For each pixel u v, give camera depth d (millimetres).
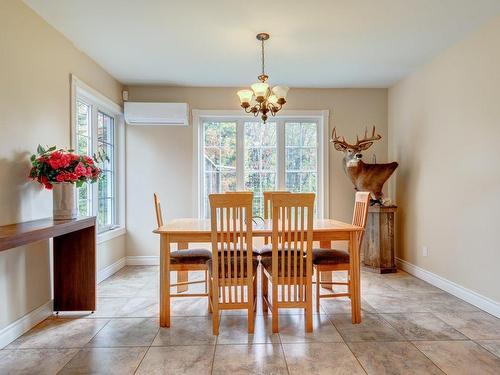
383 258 3938
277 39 3008
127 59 3453
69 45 3014
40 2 2381
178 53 3311
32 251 2434
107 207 4125
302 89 4453
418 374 1797
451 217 3152
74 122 3062
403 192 4094
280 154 4535
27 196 2406
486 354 2008
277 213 2312
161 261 2465
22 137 2357
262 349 2084
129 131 4348
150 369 1858
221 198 2268
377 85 4375
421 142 3682
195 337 2260
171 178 4371
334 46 3156
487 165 2691
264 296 2779
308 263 2338
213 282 2303
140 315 2664
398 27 2789
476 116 2816
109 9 2494
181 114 4219
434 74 3434
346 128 4480
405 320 2527
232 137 4535
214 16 2602
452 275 3141
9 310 2191
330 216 4457
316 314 2666
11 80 2246
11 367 1883
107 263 3826
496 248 2594
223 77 4027
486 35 2705
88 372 1830
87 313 2693
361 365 1890
